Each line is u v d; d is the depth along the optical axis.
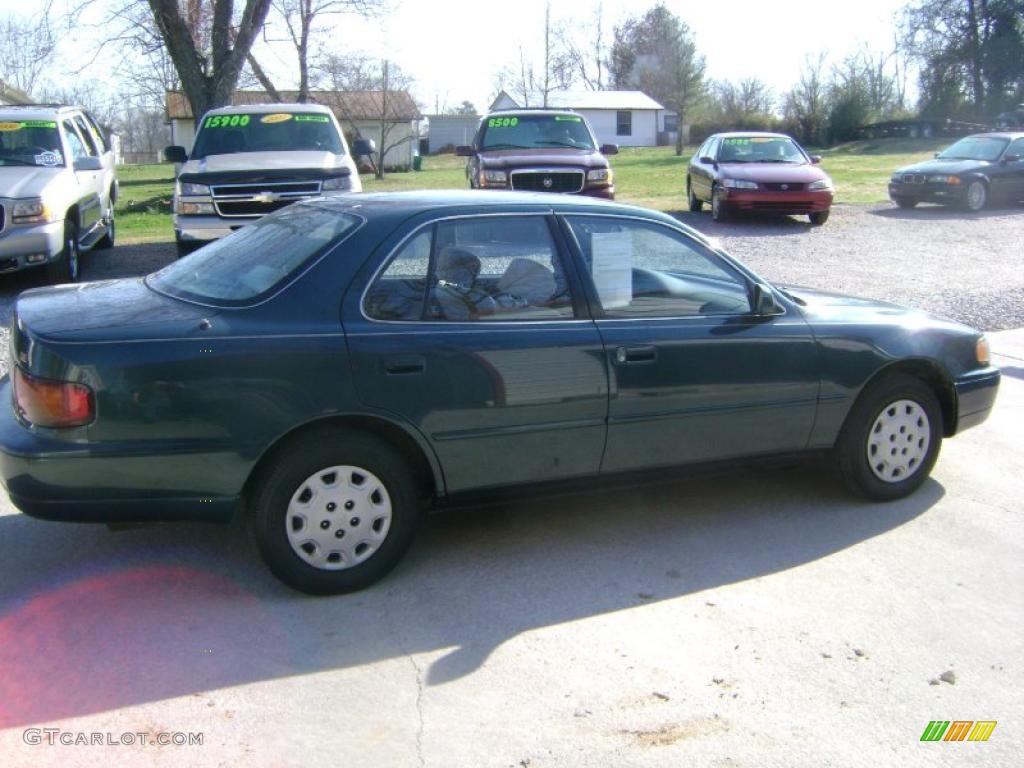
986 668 3.70
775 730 3.29
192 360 3.86
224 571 4.42
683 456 4.77
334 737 3.22
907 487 5.34
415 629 3.93
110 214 13.96
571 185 13.96
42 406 3.82
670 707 3.42
